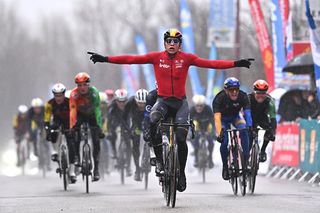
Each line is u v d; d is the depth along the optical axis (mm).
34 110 39688
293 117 33500
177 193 24578
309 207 18953
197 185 29562
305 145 30469
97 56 19406
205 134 32594
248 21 71062
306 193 24156
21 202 21562
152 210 18438
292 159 32188
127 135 31219
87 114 26625
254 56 70188
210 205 19516
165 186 19734
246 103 23938
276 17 38750
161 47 73875
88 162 25797
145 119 21328
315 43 29281
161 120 19500
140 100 28203
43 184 31219
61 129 26562
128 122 30812
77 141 26500
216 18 53250
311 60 34312
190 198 21906
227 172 23766
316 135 29047
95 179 26297
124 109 29938
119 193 25297
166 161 19625
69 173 26719
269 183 29734
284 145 33375
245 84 72812
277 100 37406
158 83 19734
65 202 21344
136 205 20000
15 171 49500
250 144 24938
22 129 43438
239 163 23125
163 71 19641
